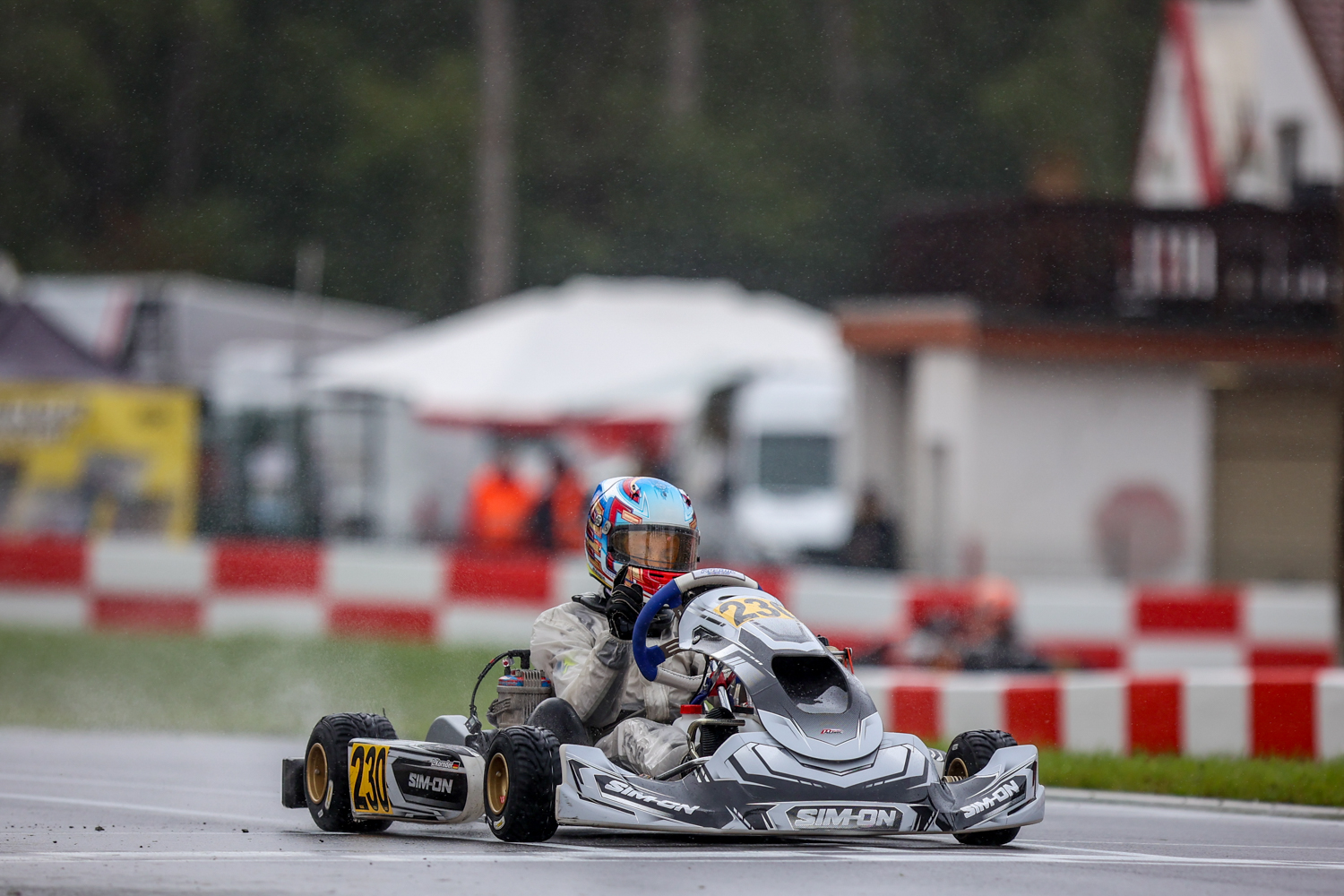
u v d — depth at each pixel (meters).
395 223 183.12
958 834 26.25
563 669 27.28
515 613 66.06
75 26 187.25
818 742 24.09
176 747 45.00
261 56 188.25
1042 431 87.88
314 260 112.00
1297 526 92.12
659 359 96.31
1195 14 111.19
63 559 69.75
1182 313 87.88
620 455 99.56
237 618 68.38
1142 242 88.44
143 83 188.25
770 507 98.50
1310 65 102.00
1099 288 88.25
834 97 190.00
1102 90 188.25
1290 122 103.75
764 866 23.22
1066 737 43.06
